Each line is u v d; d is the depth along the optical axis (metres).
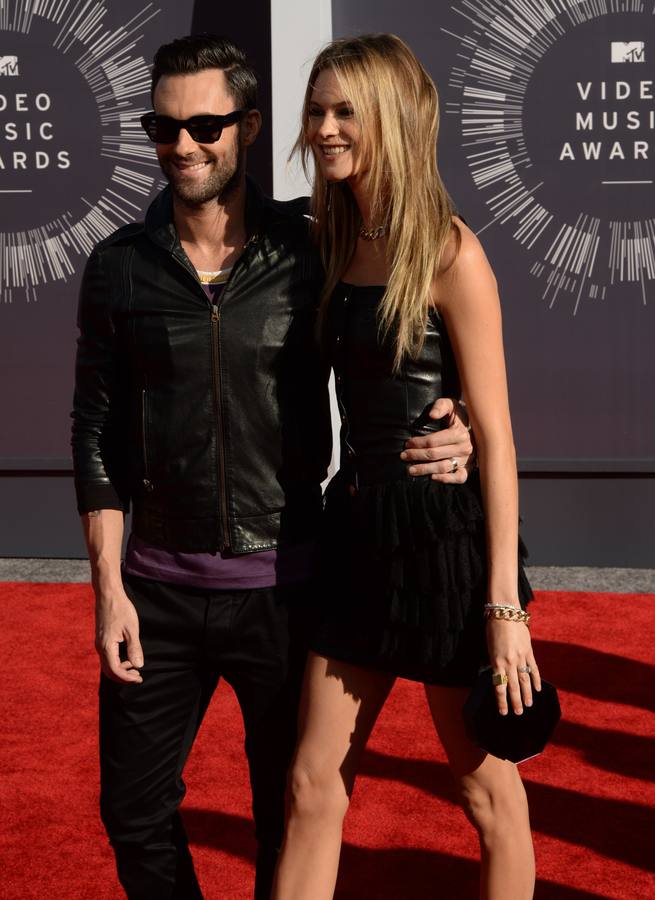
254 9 4.82
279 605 1.88
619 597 4.44
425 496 1.78
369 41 1.79
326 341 1.89
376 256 1.82
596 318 4.79
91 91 4.92
